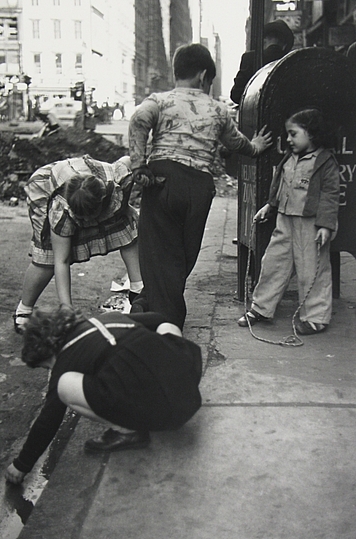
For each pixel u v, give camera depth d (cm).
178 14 11344
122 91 7475
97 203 379
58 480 263
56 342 262
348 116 443
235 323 447
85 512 242
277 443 284
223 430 295
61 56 7031
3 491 281
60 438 317
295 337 414
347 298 510
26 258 728
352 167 450
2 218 1043
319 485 254
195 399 262
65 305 275
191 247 390
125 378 249
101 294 585
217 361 375
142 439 283
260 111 435
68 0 6919
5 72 7012
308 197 401
